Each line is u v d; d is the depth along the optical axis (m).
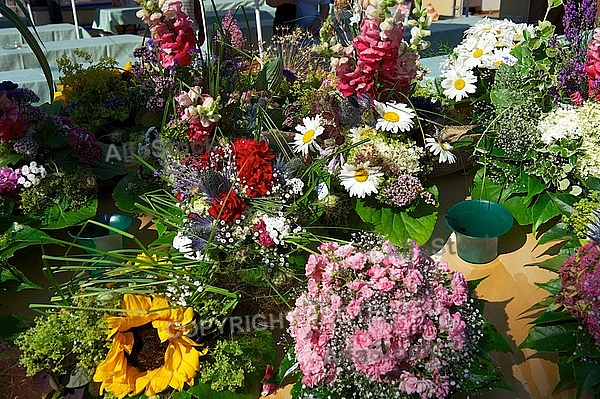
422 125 1.40
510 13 4.11
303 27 2.77
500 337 1.00
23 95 1.38
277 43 2.37
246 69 1.78
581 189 1.33
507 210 1.30
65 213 1.30
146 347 0.99
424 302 0.93
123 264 1.02
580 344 0.97
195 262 1.05
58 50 3.12
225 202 1.08
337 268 0.96
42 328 0.97
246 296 1.08
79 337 0.95
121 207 1.37
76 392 0.97
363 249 1.05
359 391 0.92
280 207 1.15
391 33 1.28
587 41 1.48
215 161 1.22
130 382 0.95
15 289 1.14
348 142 1.33
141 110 1.66
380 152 1.27
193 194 1.16
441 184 1.57
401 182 1.25
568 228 1.22
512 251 1.35
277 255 1.10
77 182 1.32
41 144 1.36
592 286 0.98
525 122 1.39
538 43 1.55
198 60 1.42
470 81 1.62
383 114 1.33
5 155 1.34
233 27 1.68
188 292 1.00
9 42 3.46
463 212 1.30
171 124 1.34
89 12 5.09
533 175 1.38
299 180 1.22
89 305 0.99
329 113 1.38
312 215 1.22
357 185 1.24
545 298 1.20
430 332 0.90
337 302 0.92
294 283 1.10
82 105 1.68
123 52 3.31
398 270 0.94
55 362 0.97
